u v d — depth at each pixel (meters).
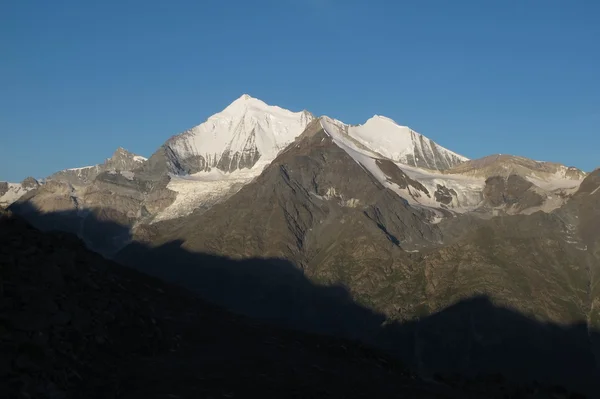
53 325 41.53
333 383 47.47
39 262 46.19
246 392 41.97
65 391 37.41
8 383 35.62
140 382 41.12
